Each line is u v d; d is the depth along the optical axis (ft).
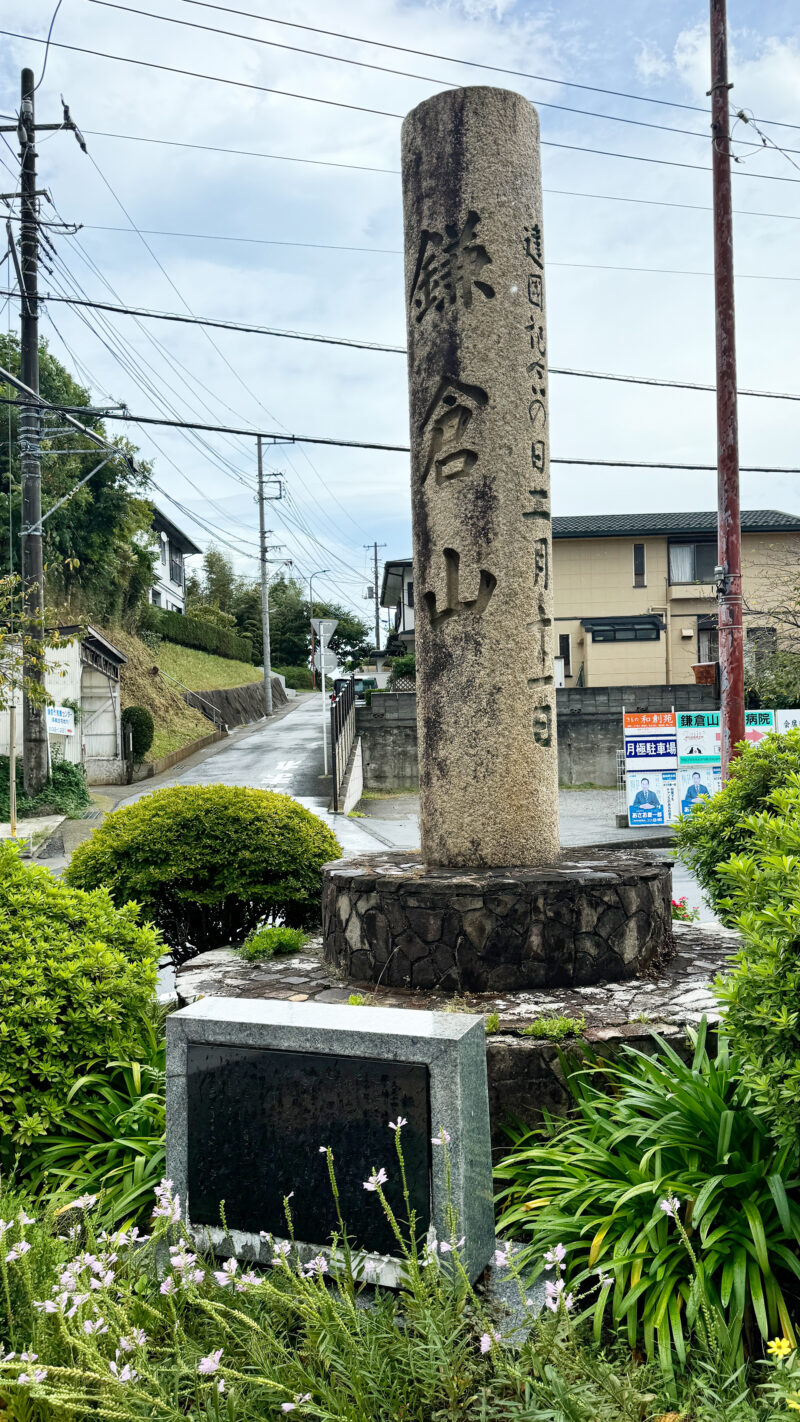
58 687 75.66
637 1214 8.98
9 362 78.38
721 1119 9.14
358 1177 8.93
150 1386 7.12
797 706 67.82
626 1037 11.97
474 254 15.37
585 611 90.12
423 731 16.12
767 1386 6.97
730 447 33.47
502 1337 7.55
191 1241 8.74
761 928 8.88
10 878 13.23
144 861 20.10
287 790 69.51
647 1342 7.61
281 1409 6.87
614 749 73.51
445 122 15.55
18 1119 11.07
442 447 15.58
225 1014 9.77
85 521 90.63
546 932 14.14
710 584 88.12
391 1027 9.05
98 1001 11.92
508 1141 11.60
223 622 173.88
